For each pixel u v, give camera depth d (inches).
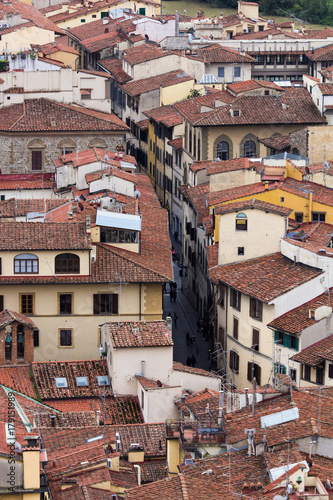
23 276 6643.7
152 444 5098.4
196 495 4015.8
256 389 5108.3
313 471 4131.4
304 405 4714.6
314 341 6171.3
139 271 6737.2
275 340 6382.9
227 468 4298.7
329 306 6186.0
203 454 4608.8
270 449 4340.6
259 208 6983.3
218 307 7106.3
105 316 6717.5
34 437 4183.1
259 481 4168.3
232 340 6825.8
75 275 6678.2
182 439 4685.0
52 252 6638.8
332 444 4379.9
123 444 5073.8
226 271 6973.4
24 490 4121.6
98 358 6663.4
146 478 4845.0
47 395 5713.6
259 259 7007.9
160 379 5767.7
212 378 5757.9
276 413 4579.2
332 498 3922.2
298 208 7500.0
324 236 7121.1
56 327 6692.9
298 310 6382.9
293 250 6742.1
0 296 6633.9
